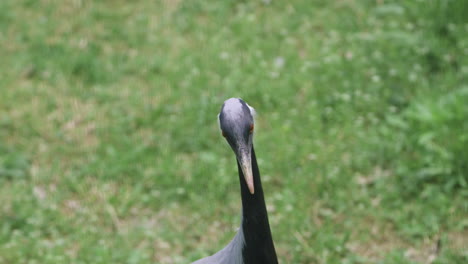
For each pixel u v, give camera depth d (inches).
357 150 389.1
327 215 349.1
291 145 396.8
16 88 473.7
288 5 541.3
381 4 525.7
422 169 365.4
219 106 436.5
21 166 401.7
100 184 386.9
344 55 472.7
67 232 352.8
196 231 350.3
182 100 448.8
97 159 404.5
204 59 487.2
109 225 359.9
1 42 523.8
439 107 378.0
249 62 474.3
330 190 364.8
